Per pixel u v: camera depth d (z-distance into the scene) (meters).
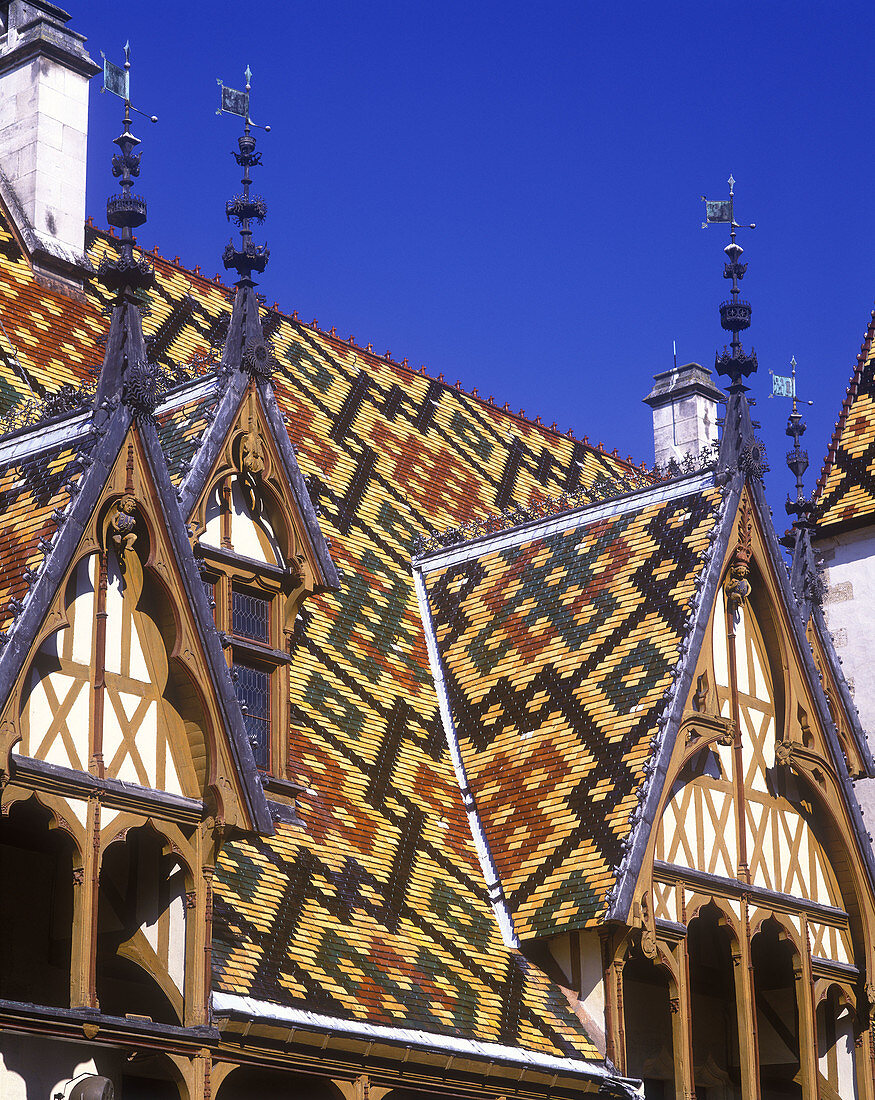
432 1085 22.77
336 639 28.31
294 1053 21.22
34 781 19.06
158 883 20.72
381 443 33.78
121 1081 20.16
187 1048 19.98
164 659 20.67
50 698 19.52
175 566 20.77
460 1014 23.44
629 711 26.30
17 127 31.17
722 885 26.16
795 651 27.94
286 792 24.36
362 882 24.31
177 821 20.33
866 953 28.16
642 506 29.34
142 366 21.08
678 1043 25.09
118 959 20.78
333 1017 21.62
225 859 22.84
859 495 34.50
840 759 28.22
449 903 25.16
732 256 28.64
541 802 26.38
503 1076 23.47
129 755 20.12
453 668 29.34
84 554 20.00
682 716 25.98
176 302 32.28
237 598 24.33
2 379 26.86
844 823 28.08
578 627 28.30
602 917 24.56
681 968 25.30
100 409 20.86
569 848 25.55
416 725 27.98
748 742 27.30
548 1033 24.33
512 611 29.58
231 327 24.83
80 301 30.34
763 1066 28.47
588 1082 24.33
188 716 20.70
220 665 20.75
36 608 19.28
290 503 24.77
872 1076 28.16
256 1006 20.77
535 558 30.23
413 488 33.34
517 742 27.45
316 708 26.64
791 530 30.78
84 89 31.91
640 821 25.08
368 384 35.16
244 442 24.41
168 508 20.81
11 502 20.77
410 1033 22.41
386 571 30.83
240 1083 22.58
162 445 24.39
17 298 29.09
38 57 31.28
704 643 26.66
